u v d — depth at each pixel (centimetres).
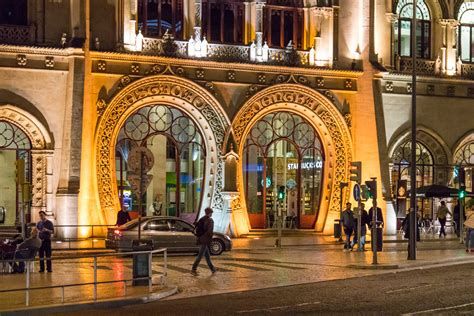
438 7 5453
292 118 5019
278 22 5000
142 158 3091
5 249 3067
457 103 5472
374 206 3228
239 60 4784
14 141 4384
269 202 4956
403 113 5291
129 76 4525
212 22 4812
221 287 2564
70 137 4338
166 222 3759
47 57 4384
